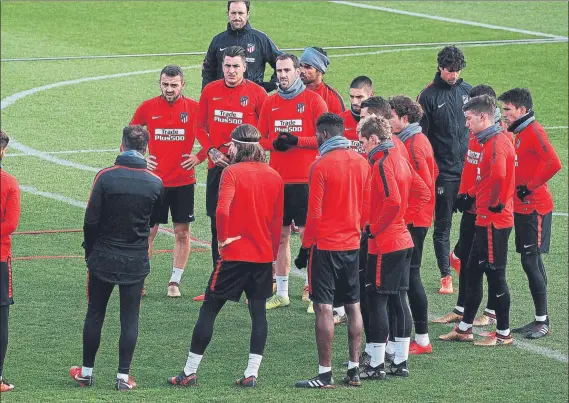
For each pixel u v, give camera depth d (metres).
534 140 32.69
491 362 30.69
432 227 46.19
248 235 27.62
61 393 27.08
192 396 27.11
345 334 33.38
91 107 70.06
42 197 49.53
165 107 36.19
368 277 28.62
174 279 36.53
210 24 98.06
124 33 94.12
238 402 26.70
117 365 29.69
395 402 27.12
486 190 31.17
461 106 37.97
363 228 28.70
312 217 27.34
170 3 106.06
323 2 108.75
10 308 34.28
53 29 95.19
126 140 27.34
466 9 107.38
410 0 111.69
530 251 33.28
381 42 92.88
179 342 31.77
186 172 36.38
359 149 34.72
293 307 35.75
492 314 34.72
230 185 27.44
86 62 83.62
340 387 28.20
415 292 30.86
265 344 30.52
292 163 34.78
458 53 37.25
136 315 27.69
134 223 27.03
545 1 110.75
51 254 40.69
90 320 27.42
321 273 27.59
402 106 30.03
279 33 95.50
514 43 92.56
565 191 52.44
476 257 31.80
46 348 30.80
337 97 36.66
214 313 27.86
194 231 45.16
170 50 88.44
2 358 27.08
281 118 34.75
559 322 34.69
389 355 30.52
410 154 30.03
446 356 31.20
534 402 27.50
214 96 35.88
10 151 58.78
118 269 27.00
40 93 73.56
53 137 62.34
